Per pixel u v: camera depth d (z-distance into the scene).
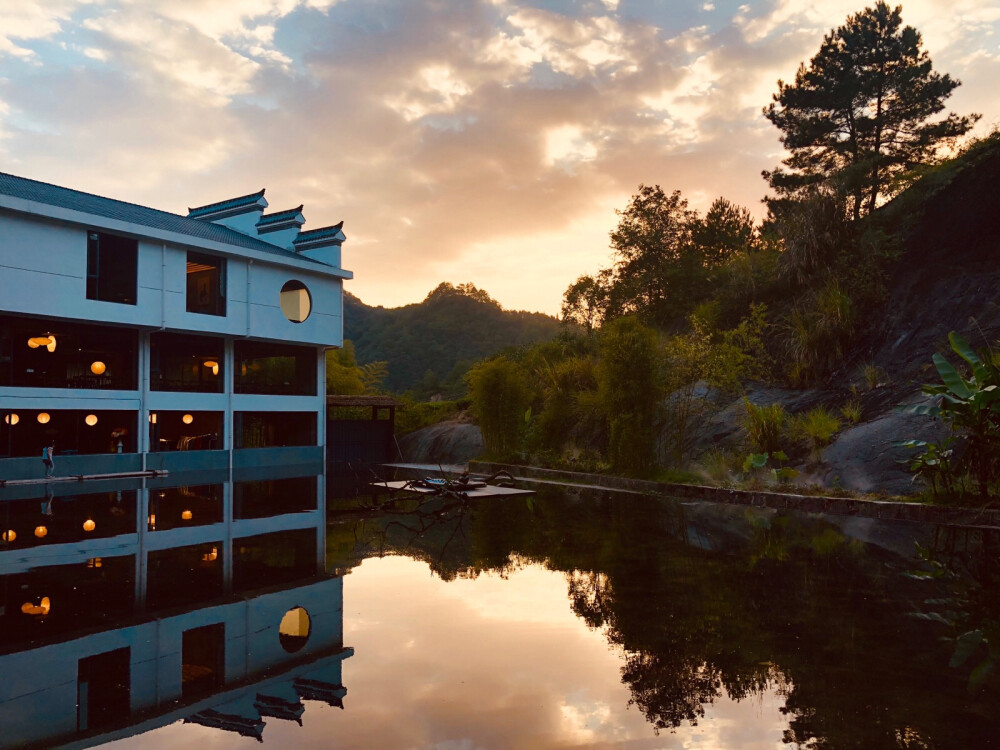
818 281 20.47
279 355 25.41
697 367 18.98
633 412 17.02
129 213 21.78
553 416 22.00
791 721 3.62
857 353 17.92
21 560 7.88
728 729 3.53
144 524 10.69
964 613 5.62
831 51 25.16
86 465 18.98
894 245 19.70
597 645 4.92
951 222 18.67
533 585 6.75
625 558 8.00
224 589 6.59
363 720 3.68
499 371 23.41
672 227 31.92
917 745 3.32
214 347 23.16
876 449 13.55
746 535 9.47
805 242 20.81
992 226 17.61
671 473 16.19
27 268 17.52
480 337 94.94
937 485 11.56
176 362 24.62
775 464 14.95
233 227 27.80
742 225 33.72
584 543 9.00
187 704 3.89
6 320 18.78
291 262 23.70
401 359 90.94
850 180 21.94
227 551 8.51
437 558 8.12
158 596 6.30
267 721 3.65
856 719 3.64
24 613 5.71
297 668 4.48
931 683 4.12
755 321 21.00
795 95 25.97
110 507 12.71
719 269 27.28
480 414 23.64
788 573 7.12
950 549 8.34
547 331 96.94
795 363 18.72
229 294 22.23
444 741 3.42
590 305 33.09
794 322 19.52
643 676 4.31
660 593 6.35
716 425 18.22
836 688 4.07
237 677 4.31
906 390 15.38
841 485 13.07
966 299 16.56
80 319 18.55
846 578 6.87
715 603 5.99
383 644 4.96
